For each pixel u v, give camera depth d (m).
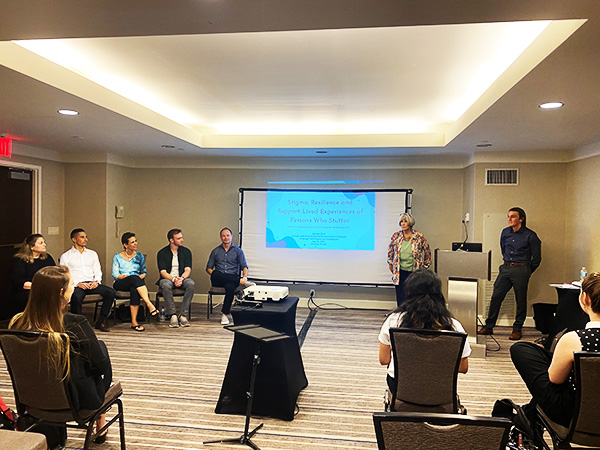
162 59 3.43
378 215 6.97
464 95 4.35
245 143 6.16
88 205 6.84
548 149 5.91
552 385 2.05
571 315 4.52
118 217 7.09
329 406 3.38
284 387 3.15
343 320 6.29
